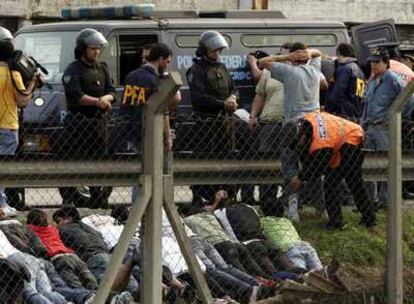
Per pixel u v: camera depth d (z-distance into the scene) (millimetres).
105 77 18375
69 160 13992
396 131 15289
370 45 24594
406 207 19297
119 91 22047
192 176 15055
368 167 17312
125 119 16984
